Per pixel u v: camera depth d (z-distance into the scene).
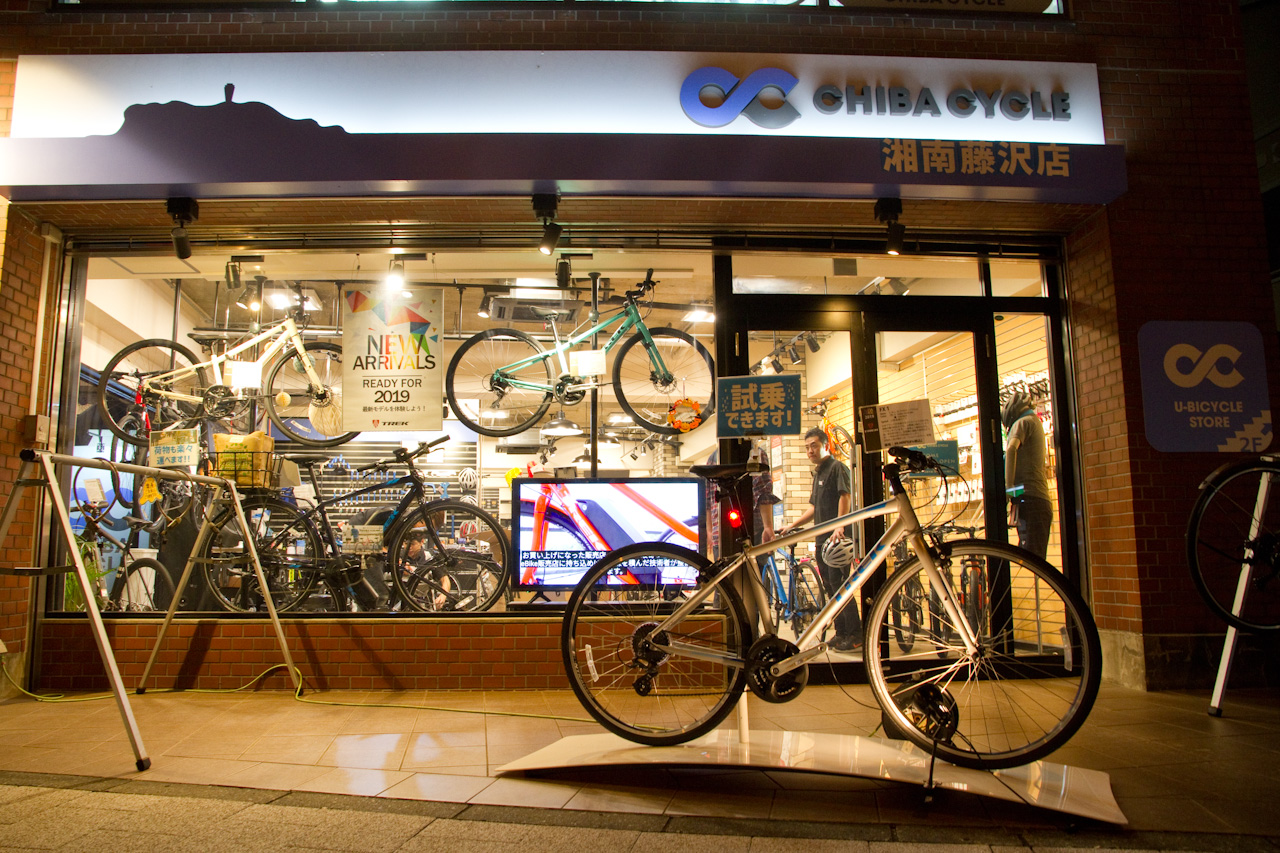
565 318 5.23
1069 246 4.61
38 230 4.24
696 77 4.05
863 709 3.53
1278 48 5.81
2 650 3.71
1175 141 4.35
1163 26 4.44
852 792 2.37
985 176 3.96
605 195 4.02
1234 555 4.06
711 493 4.30
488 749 2.87
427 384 4.66
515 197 4.05
